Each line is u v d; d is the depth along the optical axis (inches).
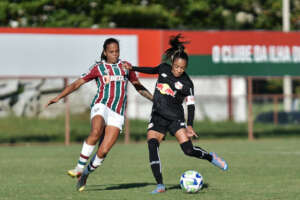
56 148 2795.3
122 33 2960.1
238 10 4571.9
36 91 4030.5
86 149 1145.4
